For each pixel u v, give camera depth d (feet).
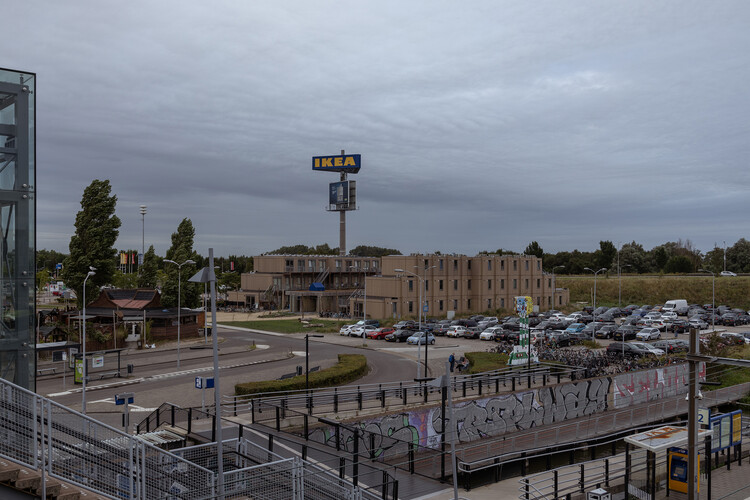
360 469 72.18
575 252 552.82
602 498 66.18
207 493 45.14
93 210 185.68
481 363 148.25
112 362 161.38
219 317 307.17
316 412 97.50
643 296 379.96
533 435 104.47
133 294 216.13
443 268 290.97
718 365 157.58
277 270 350.43
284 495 51.24
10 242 41.39
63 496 34.35
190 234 230.68
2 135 41.45
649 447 73.15
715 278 390.63
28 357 41.34
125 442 44.68
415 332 213.66
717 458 91.86
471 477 78.64
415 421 93.86
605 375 128.77
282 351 183.32
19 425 33.91
